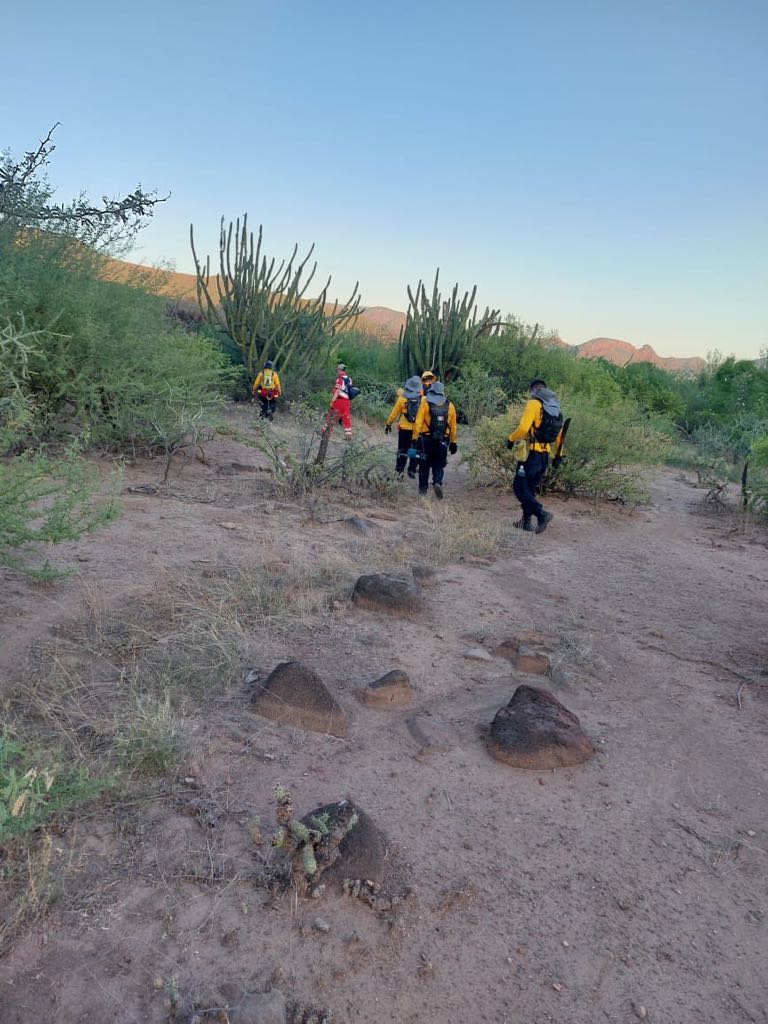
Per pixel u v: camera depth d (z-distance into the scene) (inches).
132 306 341.4
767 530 363.3
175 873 96.8
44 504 235.5
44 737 118.3
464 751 137.3
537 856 112.7
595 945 97.5
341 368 476.7
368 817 107.7
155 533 232.1
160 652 152.1
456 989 87.7
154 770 116.3
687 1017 89.1
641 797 132.0
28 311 297.6
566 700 163.5
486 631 192.7
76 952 83.5
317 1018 80.7
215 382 383.6
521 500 307.3
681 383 958.4
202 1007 79.4
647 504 407.5
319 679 141.7
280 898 95.5
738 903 109.1
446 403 353.1
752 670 191.6
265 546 233.6
